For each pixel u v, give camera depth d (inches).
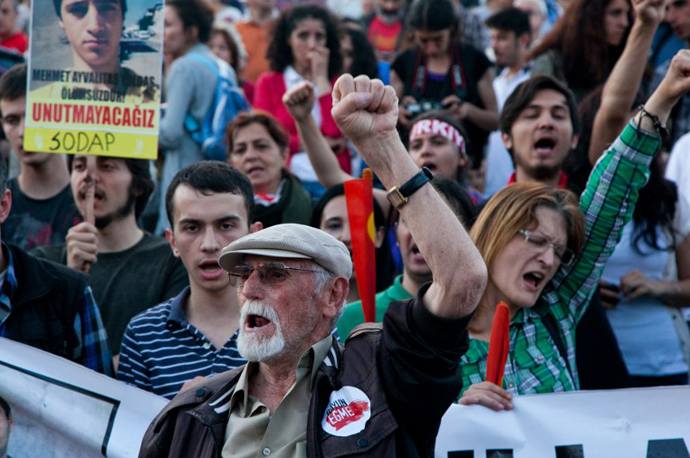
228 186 200.8
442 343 141.8
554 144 255.8
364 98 141.3
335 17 358.9
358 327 154.9
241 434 146.7
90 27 228.5
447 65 360.2
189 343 196.5
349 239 243.0
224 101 343.6
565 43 333.4
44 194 281.7
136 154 227.6
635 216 252.2
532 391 192.7
